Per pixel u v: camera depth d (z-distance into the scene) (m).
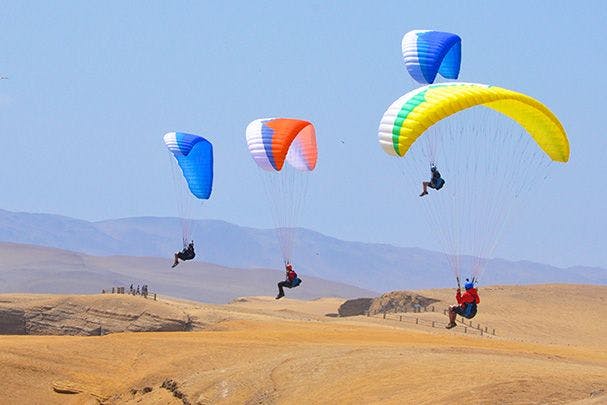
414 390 73.62
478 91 80.62
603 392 66.00
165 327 139.38
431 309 191.62
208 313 143.50
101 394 100.38
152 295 167.12
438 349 90.62
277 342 106.44
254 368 90.75
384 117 83.50
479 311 189.12
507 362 79.19
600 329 180.50
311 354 90.94
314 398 78.56
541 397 66.81
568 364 80.56
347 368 82.88
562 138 83.75
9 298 152.75
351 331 119.94
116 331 140.62
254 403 83.31
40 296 155.62
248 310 170.50
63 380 102.75
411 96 82.69
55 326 143.75
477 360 80.50
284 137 96.56
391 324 156.12
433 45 91.00
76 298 147.00
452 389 71.44
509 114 84.19
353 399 75.56
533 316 187.50
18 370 104.06
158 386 98.12
